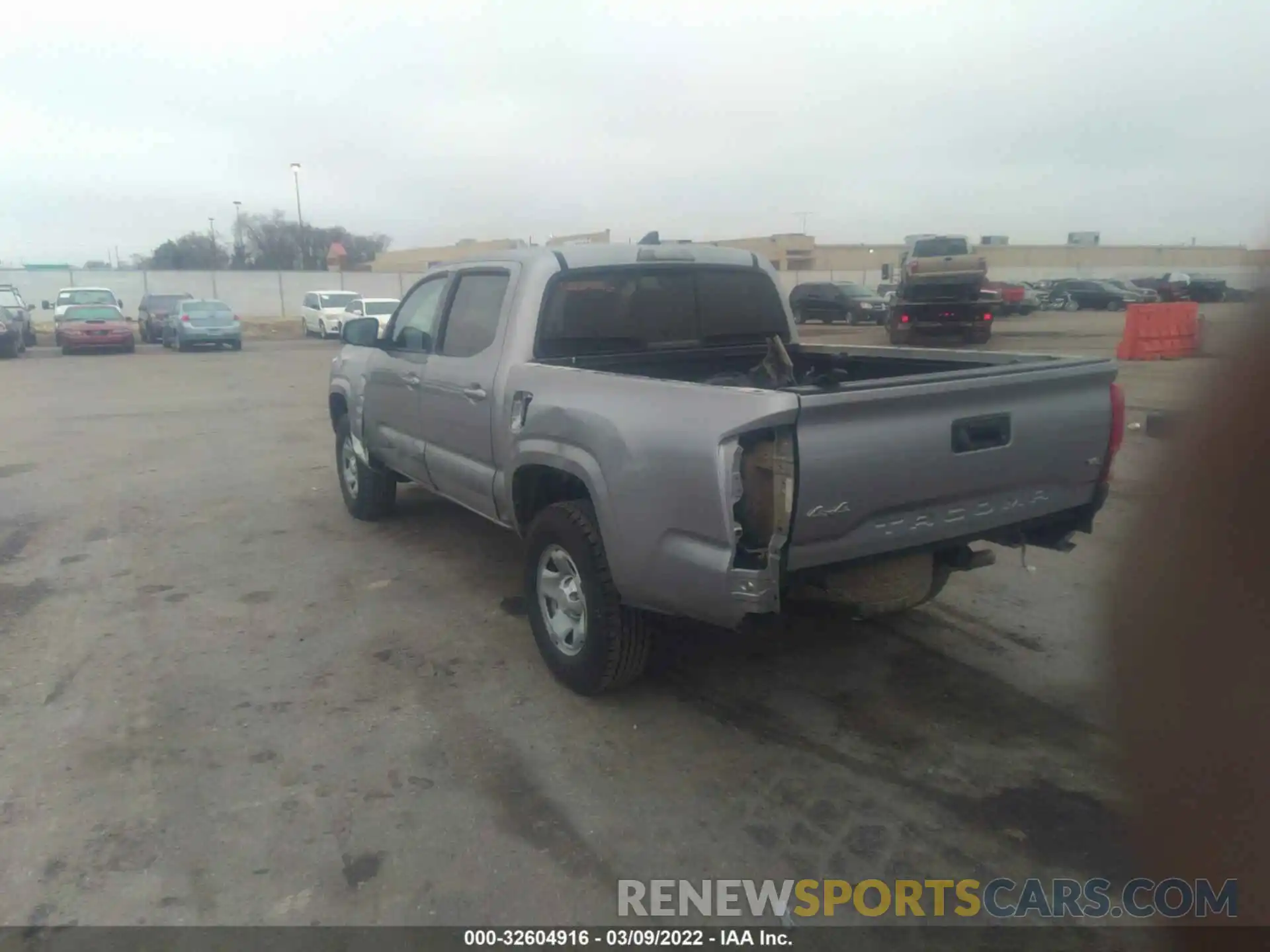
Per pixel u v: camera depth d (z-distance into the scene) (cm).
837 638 501
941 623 519
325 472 973
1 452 1104
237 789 366
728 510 338
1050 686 442
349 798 359
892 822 340
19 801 357
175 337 2973
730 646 494
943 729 405
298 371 2225
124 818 346
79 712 429
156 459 1055
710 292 550
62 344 2770
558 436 428
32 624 539
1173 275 4872
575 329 500
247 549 686
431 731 409
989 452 375
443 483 580
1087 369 404
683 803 354
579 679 433
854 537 348
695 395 355
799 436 326
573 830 339
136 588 602
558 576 447
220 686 456
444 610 557
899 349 530
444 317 570
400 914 296
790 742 397
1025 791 358
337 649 500
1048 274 6544
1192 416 315
